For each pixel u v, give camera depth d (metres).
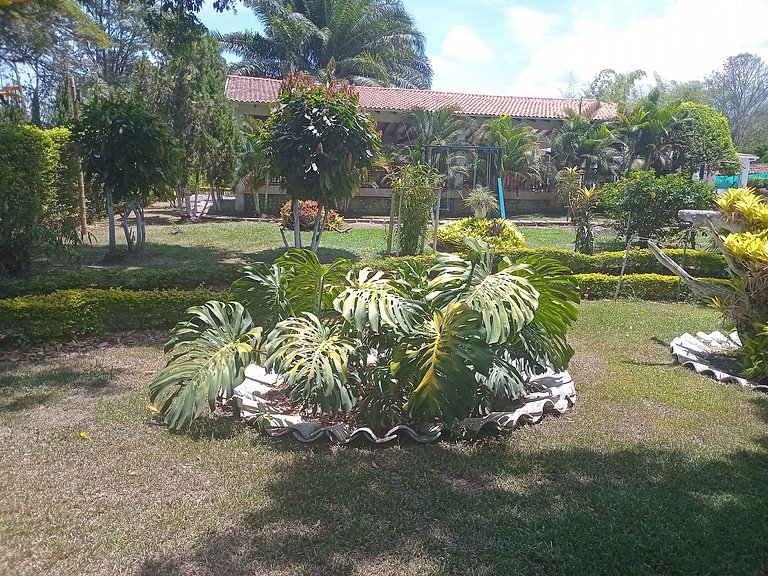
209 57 17.44
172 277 8.12
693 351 6.78
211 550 2.91
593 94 40.12
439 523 3.17
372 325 4.03
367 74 30.89
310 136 10.23
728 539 3.05
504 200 22.08
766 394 5.42
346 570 2.79
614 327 7.95
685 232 11.41
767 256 6.08
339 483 3.56
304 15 32.28
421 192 11.56
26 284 7.15
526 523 3.18
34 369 5.65
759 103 48.19
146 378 5.46
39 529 3.06
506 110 24.11
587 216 12.40
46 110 22.98
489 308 4.01
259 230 15.47
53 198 11.98
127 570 2.77
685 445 4.26
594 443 4.26
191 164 16.88
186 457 3.89
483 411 4.53
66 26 13.77
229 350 4.42
